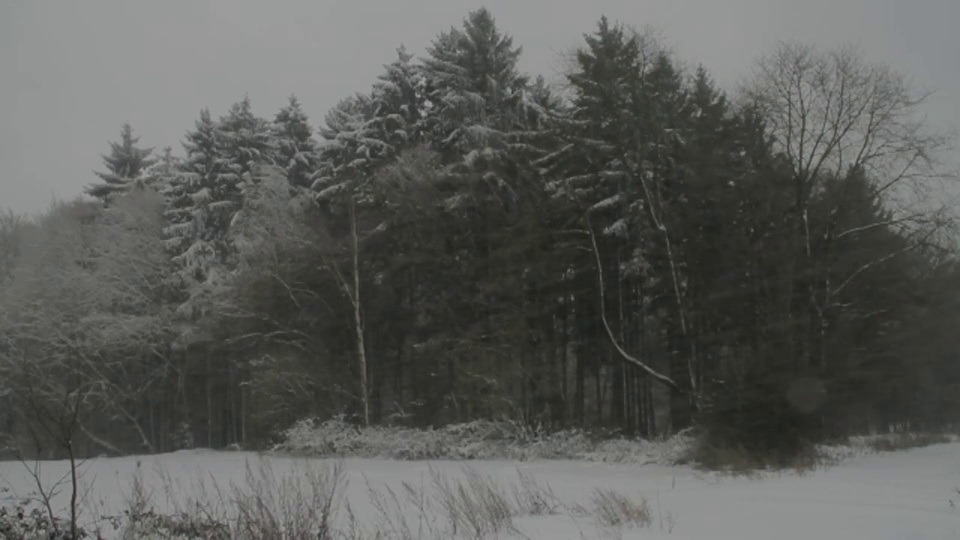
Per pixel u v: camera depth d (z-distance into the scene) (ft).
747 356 77.56
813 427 74.49
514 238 106.01
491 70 124.47
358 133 127.85
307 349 122.21
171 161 194.90
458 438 96.99
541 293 109.91
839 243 110.32
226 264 143.95
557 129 105.91
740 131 103.24
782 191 100.48
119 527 29.37
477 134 114.32
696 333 101.71
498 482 56.18
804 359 77.20
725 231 101.45
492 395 99.25
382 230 118.83
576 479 61.00
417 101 136.77
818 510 34.50
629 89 99.96
